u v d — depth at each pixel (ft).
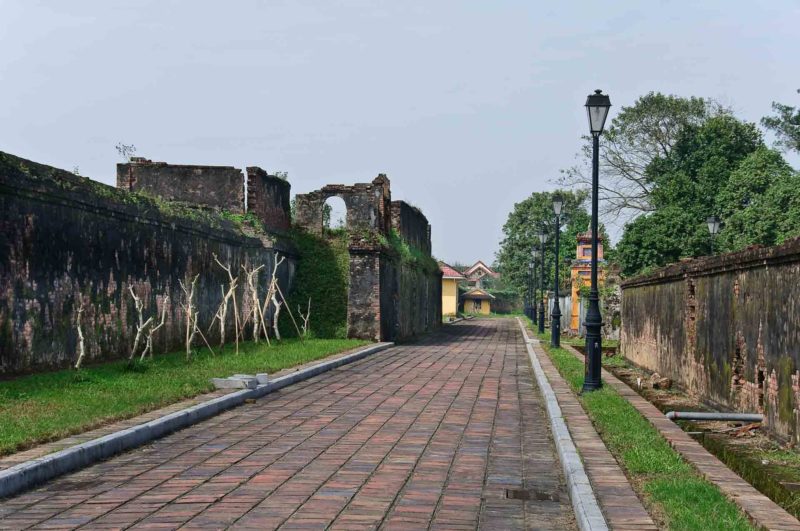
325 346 84.33
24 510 23.04
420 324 143.95
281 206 101.65
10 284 44.14
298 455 31.01
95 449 29.78
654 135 174.60
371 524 21.74
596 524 19.66
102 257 54.39
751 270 39.17
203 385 46.93
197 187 92.12
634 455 28.14
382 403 46.44
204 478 27.04
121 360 56.39
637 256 131.85
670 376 60.49
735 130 161.27
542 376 58.75
